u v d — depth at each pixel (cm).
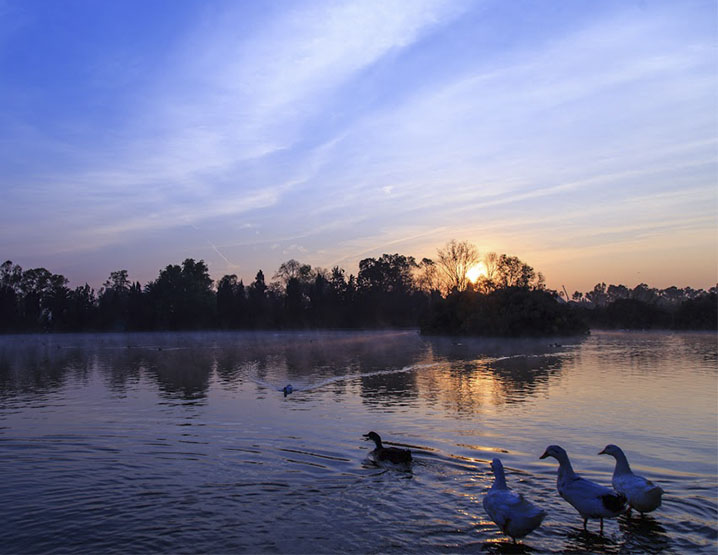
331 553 870
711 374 3325
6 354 6056
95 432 1738
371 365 4156
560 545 902
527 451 1452
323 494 1132
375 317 15438
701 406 2145
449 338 8762
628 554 867
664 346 6278
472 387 2784
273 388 2853
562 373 3434
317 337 10081
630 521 998
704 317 11981
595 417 1923
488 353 5316
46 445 1570
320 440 1594
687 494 1123
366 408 2162
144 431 1744
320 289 15450
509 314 8719
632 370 3597
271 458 1401
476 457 1395
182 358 5156
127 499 1116
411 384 2942
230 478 1241
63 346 7719
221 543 910
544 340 7900
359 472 1278
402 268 17138
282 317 14675
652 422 1830
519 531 895
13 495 1146
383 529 959
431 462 1352
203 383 3116
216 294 15388
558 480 1050
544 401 2294
